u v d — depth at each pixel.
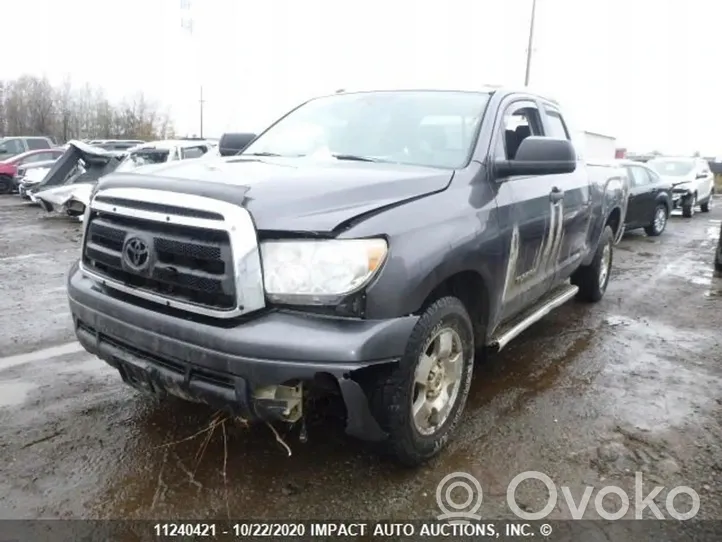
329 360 2.44
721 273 8.72
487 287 3.35
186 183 2.70
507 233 3.48
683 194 17.55
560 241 4.50
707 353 4.99
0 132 62.22
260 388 2.55
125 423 3.46
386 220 2.68
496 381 4.25
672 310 6.42
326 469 3.04
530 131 4.38
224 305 2.54
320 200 2.65
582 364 4.65
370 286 2.54
